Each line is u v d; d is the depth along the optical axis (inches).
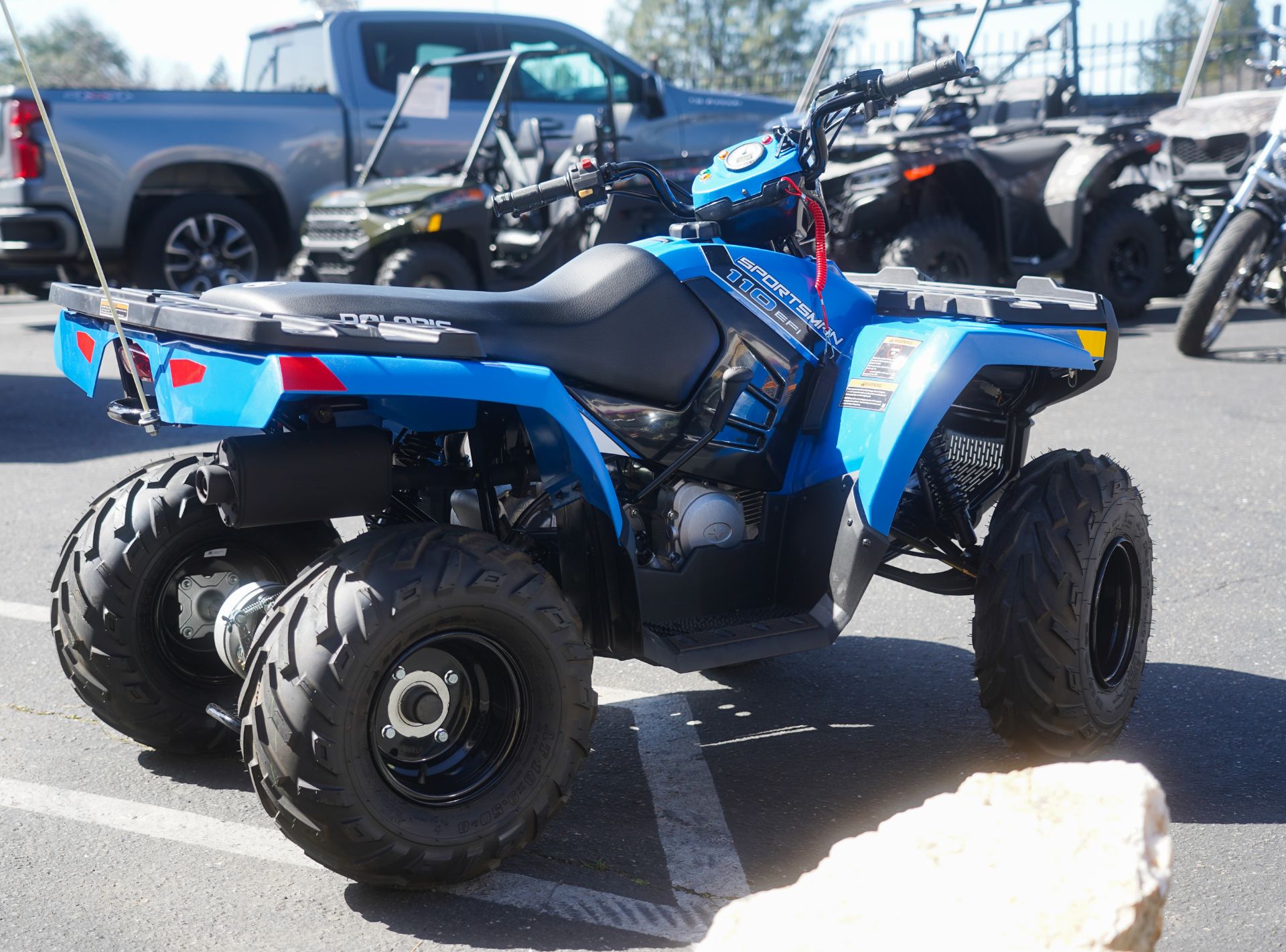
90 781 125.3
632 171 134.2
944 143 389.7
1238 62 626.5
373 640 95.0
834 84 128.2
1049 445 264.4
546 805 104.5
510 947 96.5
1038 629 121.1
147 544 123.2
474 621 100.0
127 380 112.3
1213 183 450.3
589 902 102.8
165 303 104.7
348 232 359.3
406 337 97.8
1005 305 130.3
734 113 459.5
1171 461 250.1
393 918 100.4
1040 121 441.4
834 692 149.4
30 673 153.3
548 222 381.4
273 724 95.5
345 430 102.0
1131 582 130.6
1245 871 107.0
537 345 112.9
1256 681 149.5
